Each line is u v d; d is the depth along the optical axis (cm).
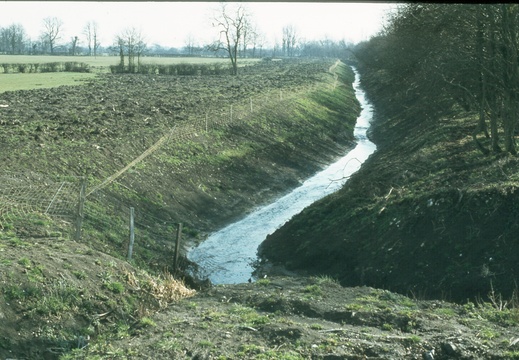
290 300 1137
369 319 1048
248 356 881
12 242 1411
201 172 2734
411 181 2145
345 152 3928
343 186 2511
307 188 3031
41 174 2097
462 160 2212
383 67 5003
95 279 1301
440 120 3078
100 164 2362
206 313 1085
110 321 1209
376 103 5969
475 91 2342
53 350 1088
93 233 1770
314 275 1856
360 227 1925
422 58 2962
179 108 3844
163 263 1847
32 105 3706
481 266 1562
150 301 1317
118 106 3769
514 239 1581
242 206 2634
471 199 1728
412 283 1620
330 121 4653
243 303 1162
